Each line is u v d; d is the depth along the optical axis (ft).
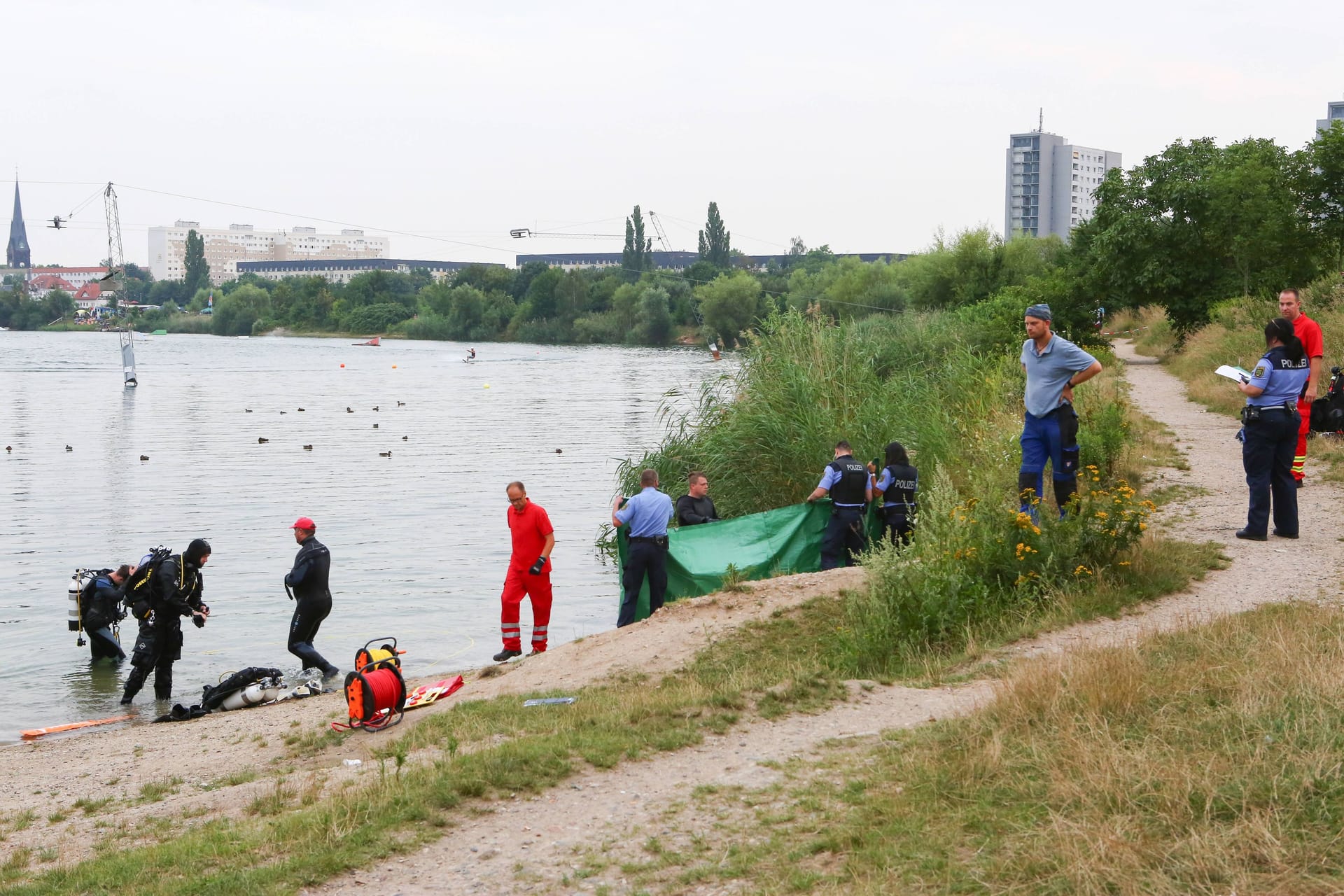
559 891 17.19
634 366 292.61
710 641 32.81
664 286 428.56
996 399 63.10
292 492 93.97
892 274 273.33
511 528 43.96
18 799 28.91
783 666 29.63
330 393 210.38
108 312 651.25
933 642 30.22
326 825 20.57
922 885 15.78
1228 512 40.57
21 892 19.61
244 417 165.48
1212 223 125.70
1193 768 17.97
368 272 567.59
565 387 222.07
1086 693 21.77
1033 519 34.04
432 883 17.83
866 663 29.32
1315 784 16.87
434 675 42.50
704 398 69.77
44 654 48.21
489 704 30.17
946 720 22.98
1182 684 22.22
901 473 44.68
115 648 47.60
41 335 580.71
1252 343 89.20
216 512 84.28
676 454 67.41
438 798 21.16
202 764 30.40
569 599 55.57
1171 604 30.01
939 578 31.19
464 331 489.26
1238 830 15.64
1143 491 45.93
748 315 353.92
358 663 31.76
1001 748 20.12
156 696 41.96
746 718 25.38
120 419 162.50
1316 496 41.81
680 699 26.76
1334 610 27.02
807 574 38.50
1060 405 35.14
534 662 35.14
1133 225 127.65
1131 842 15.79
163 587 41.57
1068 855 15.67
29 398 201.26
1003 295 128.67
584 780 22.16
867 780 20.27
